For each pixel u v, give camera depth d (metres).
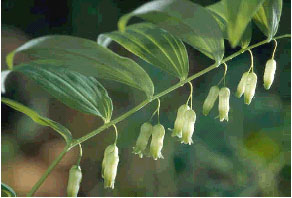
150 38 0.33
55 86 0.33
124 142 0.71
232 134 0.68
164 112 0.74
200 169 0.66
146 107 0.74
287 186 0.64
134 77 0.33
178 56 0.34
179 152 0.67
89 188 0.72
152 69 0.77
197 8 0.29
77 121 0.79
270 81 0.35
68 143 0.34
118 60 0.32
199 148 0.67
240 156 0.66
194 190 0.64
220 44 0.32
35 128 0.79
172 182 0.66
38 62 0.33
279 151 0.66
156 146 0.35
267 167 0.65
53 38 0.29
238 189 0.64
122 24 0.26
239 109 0.71
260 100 0.72
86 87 0.34
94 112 0.34
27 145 0.78
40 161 0.76
